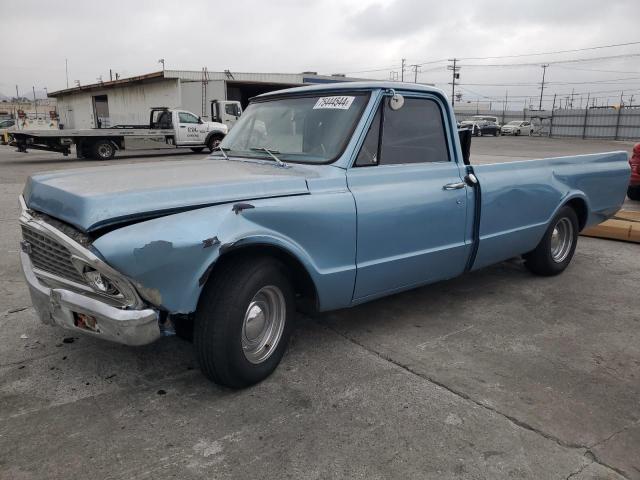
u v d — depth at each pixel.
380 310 4.74
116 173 3.61
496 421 3.05
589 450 2.82
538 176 5.17
